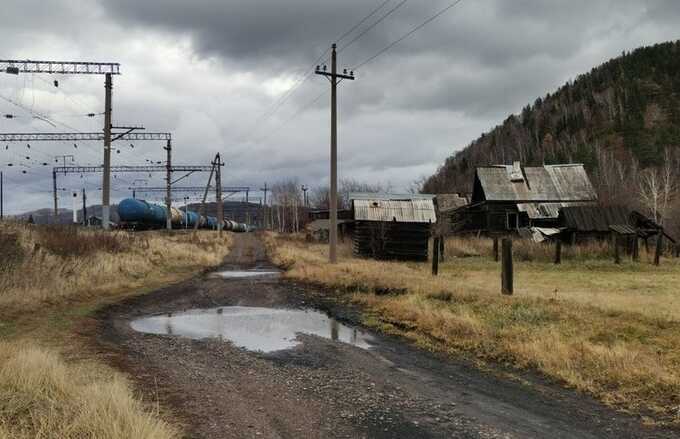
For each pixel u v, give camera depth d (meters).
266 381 7.91
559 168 49.03
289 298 17.48
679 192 60.84
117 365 8.33
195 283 21.66
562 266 26.31
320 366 8.93
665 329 9.84
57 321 12.20
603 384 7.72
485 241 37.50
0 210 58.44
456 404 7.01
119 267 21.36
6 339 9.98
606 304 12.44
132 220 51.28
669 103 141.75
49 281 15.80
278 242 50.88
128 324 12.99
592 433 6.04
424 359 9.50
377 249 31.62
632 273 23.31
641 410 6.78
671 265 26.78
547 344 9.30
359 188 109.06
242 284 21.25
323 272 21.19
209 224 80.69
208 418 6.11
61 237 21.72
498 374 8.51
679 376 7.49
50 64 27.00
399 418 6.43
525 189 46.72
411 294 15.63
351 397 7.24
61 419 5.05
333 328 12.54
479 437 5.86
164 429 5.11
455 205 58.38
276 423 6.09
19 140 33.31
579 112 151.75
